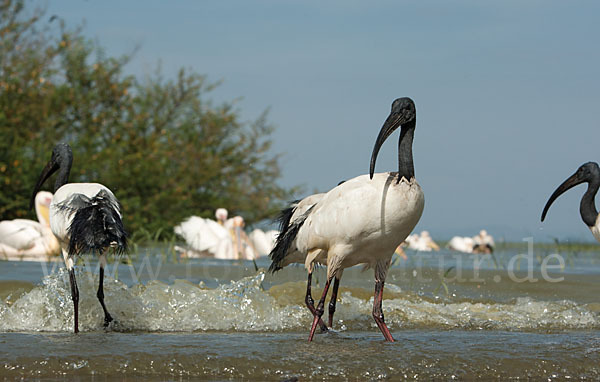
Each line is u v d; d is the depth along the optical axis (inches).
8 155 1195.3
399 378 313.3
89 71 1435.8
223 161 1513.3
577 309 498.3
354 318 463.8
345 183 398.9
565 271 756.6
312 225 410.0
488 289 597.6
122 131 1449.3
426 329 437.7
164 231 1266.0
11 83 1317.7
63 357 325.4
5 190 1185.4
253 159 1536.7
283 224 457.4
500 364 327.3
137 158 1369.3
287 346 357.7
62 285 475.2
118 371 316.2
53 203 437.4
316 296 515.2
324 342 374.9
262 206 1530.5
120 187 1330.0
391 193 378.6
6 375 309.3
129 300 461.1
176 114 1539.1
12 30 1368.1
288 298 511.2
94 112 1429.6
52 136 1337.4
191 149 1487.5
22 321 430.0
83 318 439.5
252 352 338.3
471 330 436.1
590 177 629.3
